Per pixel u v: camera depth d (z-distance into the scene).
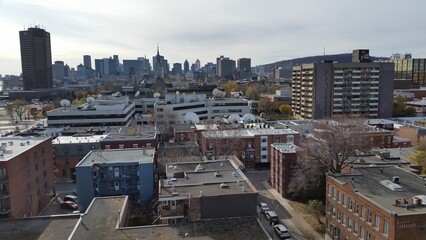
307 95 168.25
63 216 52.66
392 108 168.38
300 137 104.50
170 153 90.31
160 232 45.72
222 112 175.50
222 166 67.19
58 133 119.69
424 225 41.97
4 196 60.06
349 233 51.81
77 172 68.44
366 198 47.31
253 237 44.25
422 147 85.94
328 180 58.38
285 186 76.19
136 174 70.31
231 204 50.34
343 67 161.75
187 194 51.78
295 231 60.59
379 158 72.62
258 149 99.19
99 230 46.75
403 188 51.28
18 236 47.09
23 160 66.00
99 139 97.31
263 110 195.88
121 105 147.38
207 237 44.16
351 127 99.88
